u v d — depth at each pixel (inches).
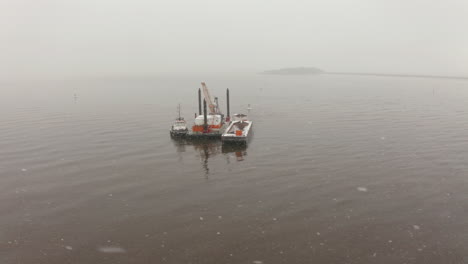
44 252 936.9
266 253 916.6
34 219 1131.3
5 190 1380.4
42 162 1756.9
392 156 1814.7
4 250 946.7
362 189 1355.8
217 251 928.9
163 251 933.2
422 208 1177.4
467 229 1032.2
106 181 1485.0
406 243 959.6
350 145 2063.2
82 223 1101.7
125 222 1105.4
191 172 1608.0
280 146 2082.9
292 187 1390.3
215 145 2142.0
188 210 1189.7
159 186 1427.2
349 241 971.3
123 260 895.1
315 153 1895.9
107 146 2105.1
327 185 1406.3
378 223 1074.7
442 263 869.2
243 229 1047.6
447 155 1818.4
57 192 1360.7
